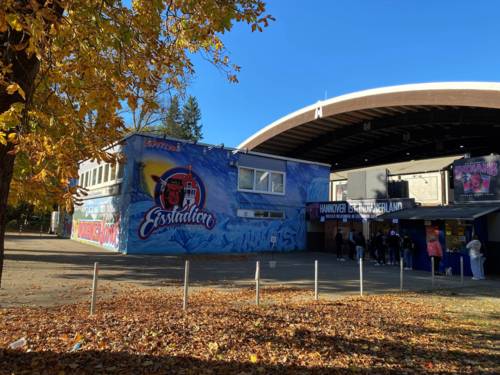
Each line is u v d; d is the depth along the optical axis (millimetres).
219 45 7203
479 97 31000
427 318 8609
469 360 5855
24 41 4320
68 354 5129
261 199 28953
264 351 5707
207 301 9484
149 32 5559
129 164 23516
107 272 14531
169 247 23953
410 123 39344
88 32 4766
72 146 5203
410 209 23031
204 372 4855
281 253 28453
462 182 21641
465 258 18969
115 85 5586
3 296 9320
